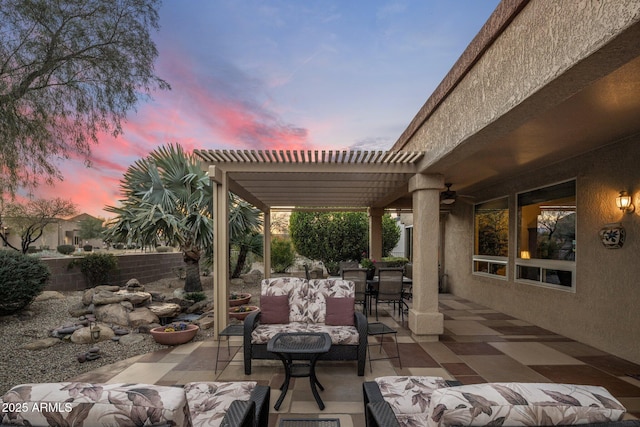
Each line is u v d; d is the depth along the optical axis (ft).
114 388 4.02
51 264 26.43
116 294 20.79
